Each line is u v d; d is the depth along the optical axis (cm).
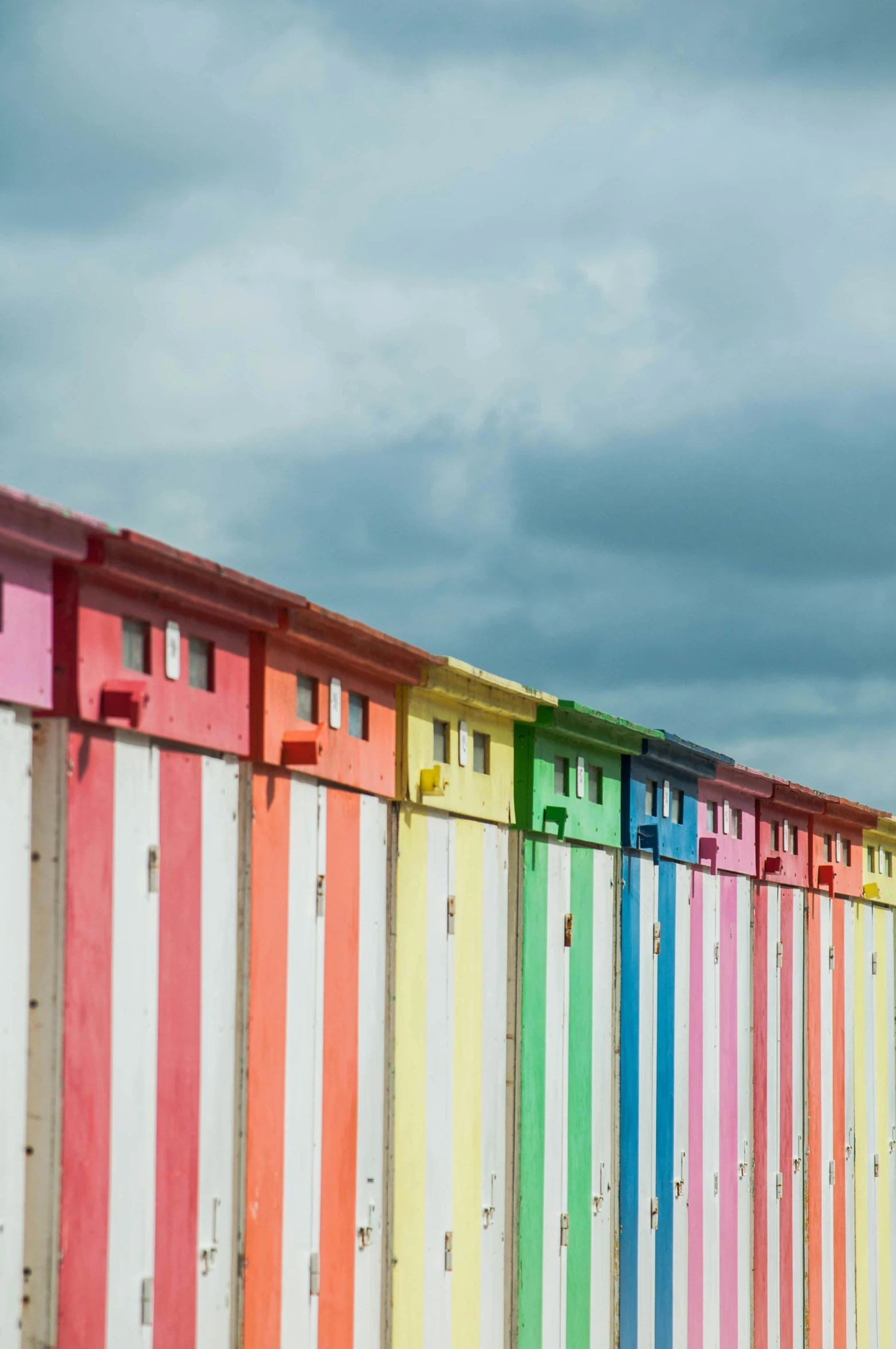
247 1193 1700
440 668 2095
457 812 2223
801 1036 3616
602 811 2664
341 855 1923
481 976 2281
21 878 1378
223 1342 1656
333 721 1891
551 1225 2439
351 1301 1923
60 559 1396
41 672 1388
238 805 1716
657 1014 2859
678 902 2967
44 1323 1380
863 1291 3962
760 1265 3316
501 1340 2303
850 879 3997
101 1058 1454
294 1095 1802
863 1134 4016
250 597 1680
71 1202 1405
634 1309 2712
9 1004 1360
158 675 1548
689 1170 2978
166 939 1566
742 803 3334
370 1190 1972
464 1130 2214
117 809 1488
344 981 1922
